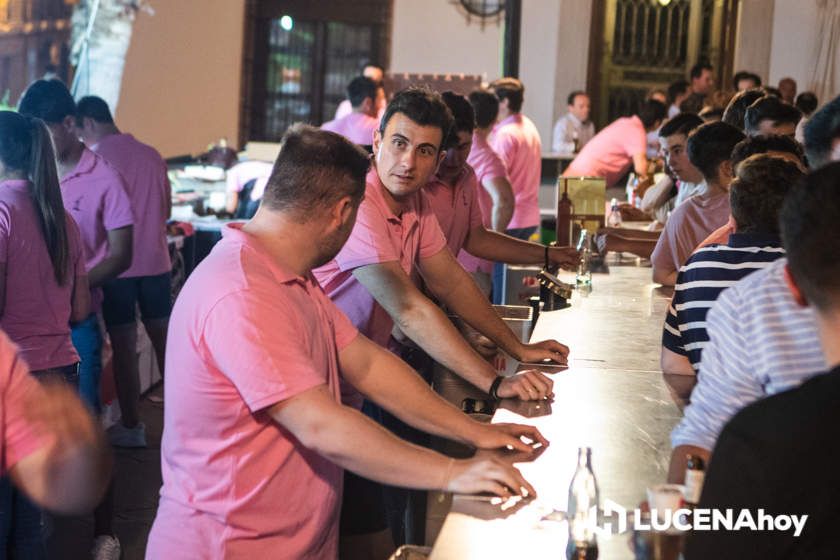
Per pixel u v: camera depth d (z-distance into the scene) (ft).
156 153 18.62
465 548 6.29
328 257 7.77
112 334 18.11
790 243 5.22
